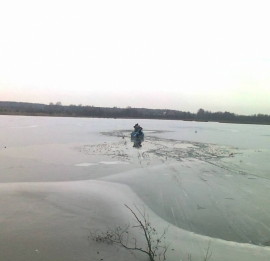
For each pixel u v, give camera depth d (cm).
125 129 4962
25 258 667
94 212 974
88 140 3169
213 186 1335
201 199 1141
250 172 1675
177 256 698
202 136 4247
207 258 693
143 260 673
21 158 1961
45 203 1051
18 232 802
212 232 848
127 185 1329
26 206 1012
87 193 1188
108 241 760
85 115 10631
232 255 712
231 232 849
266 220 941
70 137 3409
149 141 3272
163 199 1134
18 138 3094
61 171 1600
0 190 1198
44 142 2853
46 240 759
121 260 670
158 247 741
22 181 1365
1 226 838
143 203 1087
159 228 866
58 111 10819
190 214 984
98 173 1566
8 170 1591
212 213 995
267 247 761
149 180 1423
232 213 996
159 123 7962
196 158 2153
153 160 2002
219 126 7781
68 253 695
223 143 3369
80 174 1538
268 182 1434
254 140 3872
